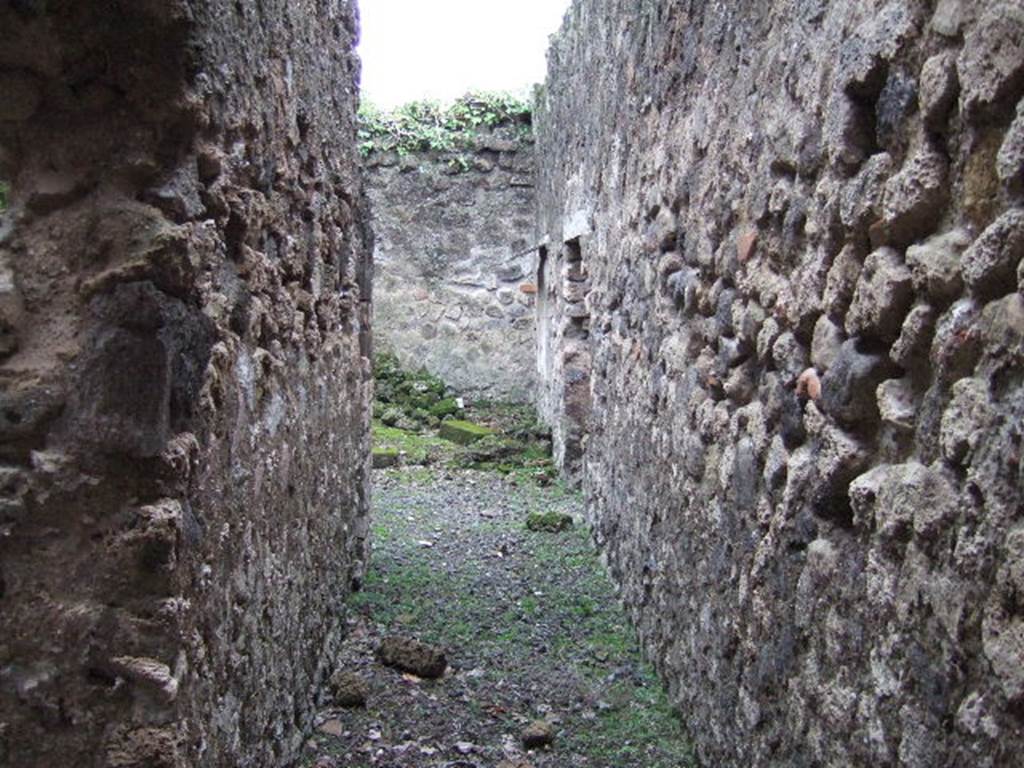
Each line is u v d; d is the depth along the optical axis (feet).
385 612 14.40
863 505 6.12
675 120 11.89
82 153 5.75
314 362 10.87
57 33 5.54
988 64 4.80
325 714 10.97
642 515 13.60
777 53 8.06
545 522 19.81
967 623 4.84
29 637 5.72
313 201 10.57
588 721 11.09
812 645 6.97
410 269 31.94
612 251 16.85
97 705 5.75
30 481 5.65
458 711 11.23
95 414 5.63
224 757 7.04
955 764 4.94
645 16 13.76
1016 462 4.45
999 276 4.73
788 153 7.71
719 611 9.43
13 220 5.74
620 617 14.70
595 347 18.89
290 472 9.44
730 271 9.37
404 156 31.58
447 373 32.17
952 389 5.12
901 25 5.71
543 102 28.84
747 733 8.43
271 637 8.62
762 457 8.25
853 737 6.20
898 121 5.83
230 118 6.77
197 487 6.31
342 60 13.20
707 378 10.15
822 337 6.89
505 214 31.96
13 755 5.74
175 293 5.90
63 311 5.72
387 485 23.71
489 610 14.75
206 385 6.42
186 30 5.68
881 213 5.98
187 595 6.13
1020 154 4.55
